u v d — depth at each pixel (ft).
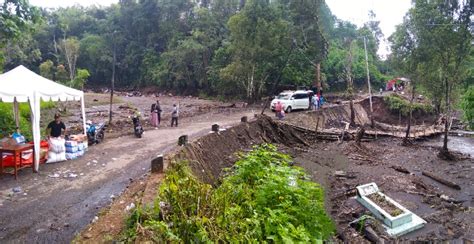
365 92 155.94
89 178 30.35
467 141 81.56
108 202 24.35
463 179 49.39
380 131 85.66
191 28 187.93
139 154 40.22
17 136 35.73
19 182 28.78
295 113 86.63
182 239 12.93
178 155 32.12
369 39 196.03
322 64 132.77
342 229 30.71
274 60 116.26
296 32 111.14
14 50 150.41
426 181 48.24
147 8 204.33
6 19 28.55
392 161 59.47
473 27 64.49
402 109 117.50
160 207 15.05
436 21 66.54
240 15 109.19
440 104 91.71
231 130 55.21
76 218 21.65
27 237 19.01
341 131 75.36
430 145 75.41
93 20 236.63
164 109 106.93
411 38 75.25
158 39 204.33
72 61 190.19
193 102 133.80
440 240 30.07
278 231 14.57
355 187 42.16
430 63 73.26
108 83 219.20
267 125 66.23
